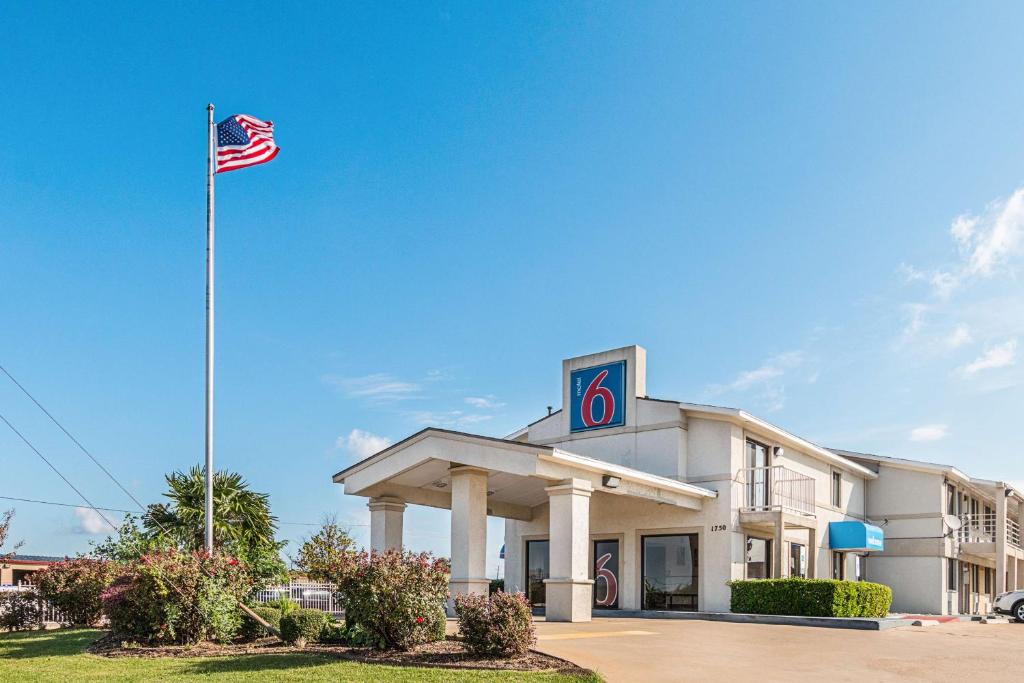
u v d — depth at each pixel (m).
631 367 27.44
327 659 12.36
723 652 14.50
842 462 32.47
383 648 13.16
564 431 28.69
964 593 36.34
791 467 29.22
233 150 17.95
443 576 13.78
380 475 22.36
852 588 22.36
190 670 11.68
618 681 11.38
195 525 23.78
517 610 12.77
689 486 24.44
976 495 38.94
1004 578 33.09
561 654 13.23
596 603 27.11
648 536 26.58
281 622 14.29
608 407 27.69
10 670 11.94
